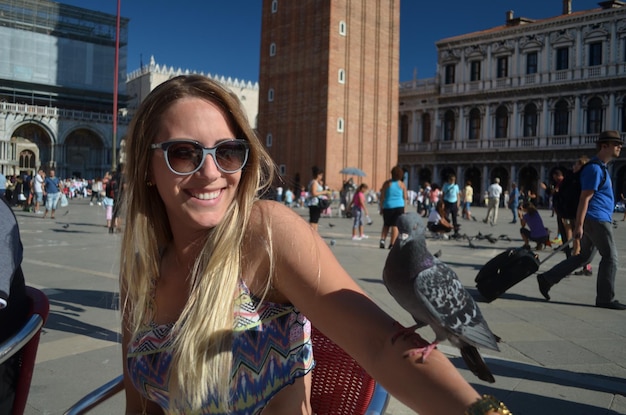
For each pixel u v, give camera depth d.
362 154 45.59
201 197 1.71
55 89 63.75
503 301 7.28
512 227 22.45
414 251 1.49
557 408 3.79
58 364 4.51
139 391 1.83
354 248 13.10
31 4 61.62
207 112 1.73
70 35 64.19
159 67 73.94
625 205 29.36
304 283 1.58
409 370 1.28
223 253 1.65
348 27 44.69
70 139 61.81
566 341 5.39
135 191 1.89
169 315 1.83
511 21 50.53
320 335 1.95
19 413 2.27
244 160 1.73
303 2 46.00
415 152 55.97
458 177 53.12
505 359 4.79
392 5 48.19
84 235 15.12
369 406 1.68
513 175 49.31
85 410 1.88
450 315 1.44
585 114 45.38
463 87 52.22
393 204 12.77
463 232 19.31
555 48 46.69
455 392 1.20
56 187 21.83
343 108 44.31
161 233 1.96
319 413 1.90
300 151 45.69
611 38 43.59
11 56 61.00
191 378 1.60
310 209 14.23
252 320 1.67
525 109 48.75
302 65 45.81
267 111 49.00
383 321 1.42
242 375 1.65
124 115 68.12
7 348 1.96
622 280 9.38
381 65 47.19
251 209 1.73
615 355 4.95
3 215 2.03
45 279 8.19
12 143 57.69
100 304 6.53
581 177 6.73
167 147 1.68
